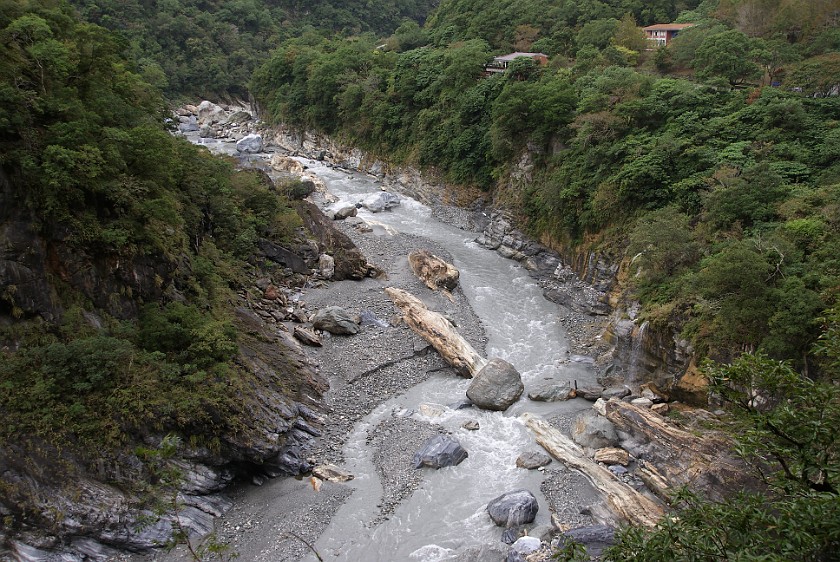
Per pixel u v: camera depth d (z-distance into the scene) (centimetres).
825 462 1191
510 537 2644
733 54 5881
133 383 2780
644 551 1166
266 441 3011
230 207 4725
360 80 9256
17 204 2714
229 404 2956
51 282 2812
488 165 6825
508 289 5353
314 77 9700
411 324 4362
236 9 14425
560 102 5894
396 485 3003
